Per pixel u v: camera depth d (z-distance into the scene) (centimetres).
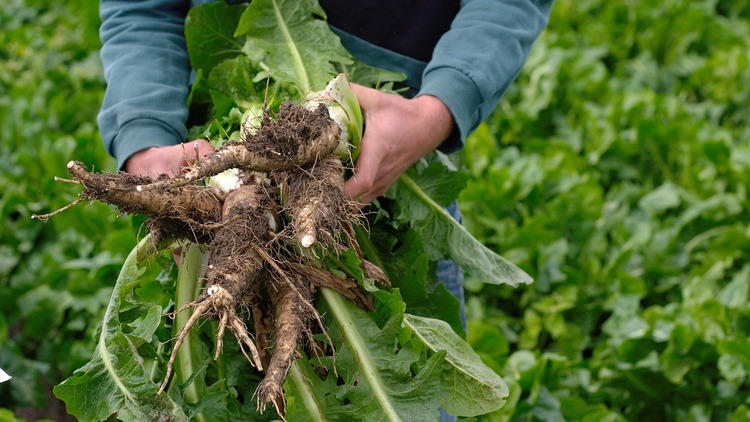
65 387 188
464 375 214
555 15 804
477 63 234
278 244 200
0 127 590
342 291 207
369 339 206
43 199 536
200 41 251
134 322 206
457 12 256
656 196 535
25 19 845
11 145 587
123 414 185
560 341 469
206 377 221
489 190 522
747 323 426
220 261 190
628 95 625
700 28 775
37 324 461
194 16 247
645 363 404
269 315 207
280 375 185
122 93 242
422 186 247
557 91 652
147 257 206
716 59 712
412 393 201
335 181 200
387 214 239
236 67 244
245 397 218
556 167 532
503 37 240
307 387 202
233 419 214
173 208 196
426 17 254
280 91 241
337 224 197
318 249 206
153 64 249
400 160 224
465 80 232
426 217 247
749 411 373
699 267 490
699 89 717
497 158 566
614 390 412
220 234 195
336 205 197
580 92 652
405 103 223
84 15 707
